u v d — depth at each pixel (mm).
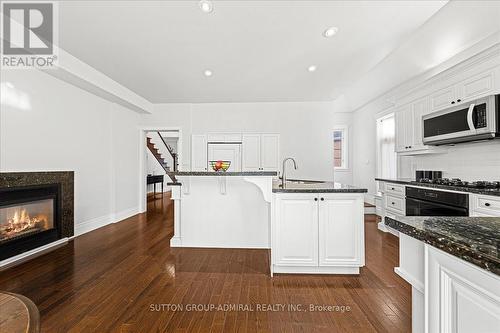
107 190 4742
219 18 2527
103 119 4617
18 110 3021
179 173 3008
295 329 1700
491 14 2305
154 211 6062
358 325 1743
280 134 5688
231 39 2949
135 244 3518
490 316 618
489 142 2883
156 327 1716
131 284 2330
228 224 3361
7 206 2844
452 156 3426
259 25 2662
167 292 2186
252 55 3389
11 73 2945
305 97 5379
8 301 729
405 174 4484
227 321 1784
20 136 3047
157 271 2619
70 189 3732
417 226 904
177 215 3408
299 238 2496
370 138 5824
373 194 5684
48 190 3359
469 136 2699
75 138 3926
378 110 5457
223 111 5766
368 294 2158
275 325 1742
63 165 3689
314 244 2492
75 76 3469
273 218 2518
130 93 4918
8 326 606
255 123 5730
